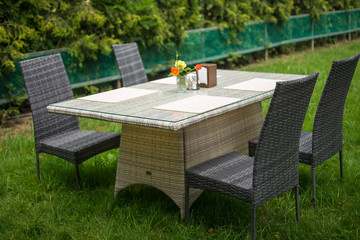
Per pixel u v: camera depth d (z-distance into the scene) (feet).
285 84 7.79
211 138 10.69
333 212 10.17
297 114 8.63
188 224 9.87
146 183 10.62
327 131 10.62
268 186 8.54
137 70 16.21
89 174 12.95
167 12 26.07
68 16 21.15
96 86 23.54
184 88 11.37
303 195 10.87
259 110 12.83
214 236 9.40
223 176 9.14
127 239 9.25
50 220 10.28
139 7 22.95
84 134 12.96
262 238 9.05
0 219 10.34
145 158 10.51
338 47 38.34
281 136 8.42
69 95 13.38
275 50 37.35
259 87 11.44
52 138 12.66
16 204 11.12
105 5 22.38
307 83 8.45
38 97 12.32
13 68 18.40
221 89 11.51
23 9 19.67
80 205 10.91
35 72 12.32
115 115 9.34
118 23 22.71
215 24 30.19
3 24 19.02
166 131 9.95
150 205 10.94
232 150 11.57
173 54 26.20
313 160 10.31
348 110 17.92
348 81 10.73
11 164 13.78
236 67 33.09
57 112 10.45
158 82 13.17
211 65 11.78
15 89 18.92
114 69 23.04
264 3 33.42
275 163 8.56
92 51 21.47
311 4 37.86
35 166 13.87
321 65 28.66
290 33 36.11
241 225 9.69
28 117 20.18
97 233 9.72
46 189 12.21
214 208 10.53
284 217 10.03
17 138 16.02
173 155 9.91
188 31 27.12
